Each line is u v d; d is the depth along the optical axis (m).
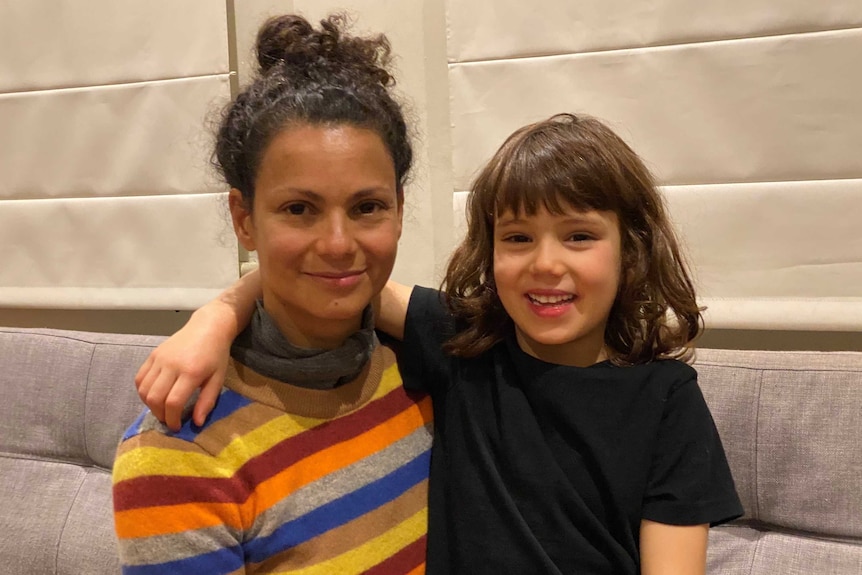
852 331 1.30
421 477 0.89
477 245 0.93
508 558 0.82
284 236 0.75
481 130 1.43
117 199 1.65
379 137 0.78
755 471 1.10
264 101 0.79
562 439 0.85
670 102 1.32
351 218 0.77
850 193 1.25
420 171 1.54
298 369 0.81
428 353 0.94
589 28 1.34
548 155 0.84
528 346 0.91
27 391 1.49
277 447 0.79
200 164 1.57
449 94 1.45
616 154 0.87
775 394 1.11
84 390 1.45
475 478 0.86
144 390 0.76
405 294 0.99
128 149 1.62
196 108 1.56
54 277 1.73
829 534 1.06
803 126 1.26
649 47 1.32
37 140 1.68
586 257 0.84
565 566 0.82
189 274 1.62
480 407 0.89
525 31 1.38
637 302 0.90
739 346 1.39
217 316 0.83
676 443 0.84
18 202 1.72
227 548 0.74
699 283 1.34
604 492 0.83
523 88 1.39
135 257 1.66
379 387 0.90
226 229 1.57
